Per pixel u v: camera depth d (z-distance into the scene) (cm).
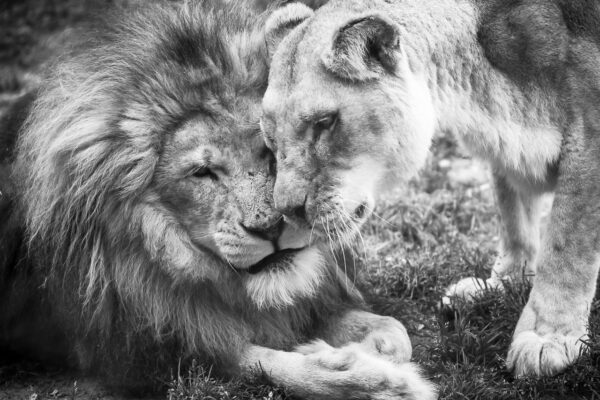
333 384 820
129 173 841
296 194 789
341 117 794
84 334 902
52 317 942
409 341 905
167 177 841
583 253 848
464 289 1022
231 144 830
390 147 820
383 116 807
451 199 1341
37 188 878
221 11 920
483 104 887
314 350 887
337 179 802
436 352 909
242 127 834
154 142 841
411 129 826
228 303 887
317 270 896
